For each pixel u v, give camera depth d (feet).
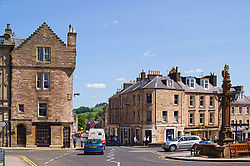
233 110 202.39
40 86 127.54
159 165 68.80
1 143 122.52
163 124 168.35
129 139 190.19
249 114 209.77
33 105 126.00
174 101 174.29
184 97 177.88
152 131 165.89
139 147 153.07
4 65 124.26
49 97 127.34
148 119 169.37
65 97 128.88
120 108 209.87
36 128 125.80
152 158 87.10
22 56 125.90
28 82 126.11
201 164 70.54
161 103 169.07
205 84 190.60
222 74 89.10
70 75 130.82
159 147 152.05
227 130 86.58
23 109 125.29
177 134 172.24
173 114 172.45
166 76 184.75
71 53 130.11
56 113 127.44
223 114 87.51
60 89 128.47
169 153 106.11
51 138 125.90
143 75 194.90
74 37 130.93
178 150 120.37
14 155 90.84
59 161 75.66
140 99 174.40
